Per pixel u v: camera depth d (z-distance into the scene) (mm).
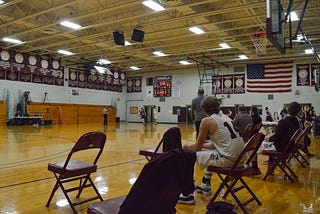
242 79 20172
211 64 20766
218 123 3141
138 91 25047
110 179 4328
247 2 10039
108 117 23500
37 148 7543
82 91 21750
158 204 1579
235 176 3035
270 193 3773
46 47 16031
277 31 5809
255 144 3178
